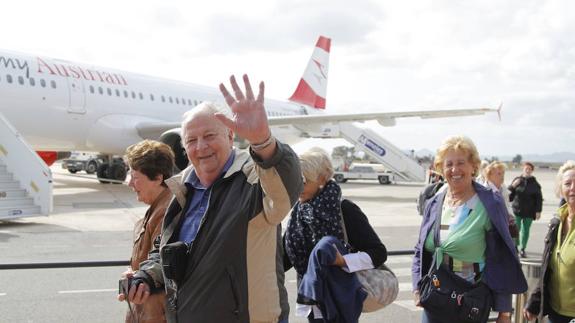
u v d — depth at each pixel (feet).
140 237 10.85
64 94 57.16
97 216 45.55
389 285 11.39
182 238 9.04
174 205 9.40
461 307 11.22
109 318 18.88
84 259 28.43
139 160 10.73
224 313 8.30
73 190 68.90
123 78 65.82
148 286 9.20
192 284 8.47
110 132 63.26
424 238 12.12
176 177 9.50
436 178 35.32
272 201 8.11
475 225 11.36
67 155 97.40
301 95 108.58
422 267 12.23
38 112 54.95
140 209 50.80
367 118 68.39
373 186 109.09
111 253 30.45
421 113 69.00
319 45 112.47
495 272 11.27
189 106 75.31
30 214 40.91
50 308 19.81
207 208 8.54
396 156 94.68
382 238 40.06
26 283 23.30
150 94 68.95
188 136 8.73
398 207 63.31
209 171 8.79
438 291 11.45
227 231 8.27
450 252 11.56
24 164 41.78
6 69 52.03
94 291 22.35
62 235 36.04
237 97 7.66
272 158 7.71
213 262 8.28
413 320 19.99
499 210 11.40
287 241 12.10
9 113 52.60
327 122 69.05
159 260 9.56
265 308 8.54
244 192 8.43
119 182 78.48
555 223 12.60
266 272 8.61
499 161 28.22
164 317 10.19
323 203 11.47
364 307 11.46
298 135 98.02
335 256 10.85
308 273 11.02
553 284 12.53
